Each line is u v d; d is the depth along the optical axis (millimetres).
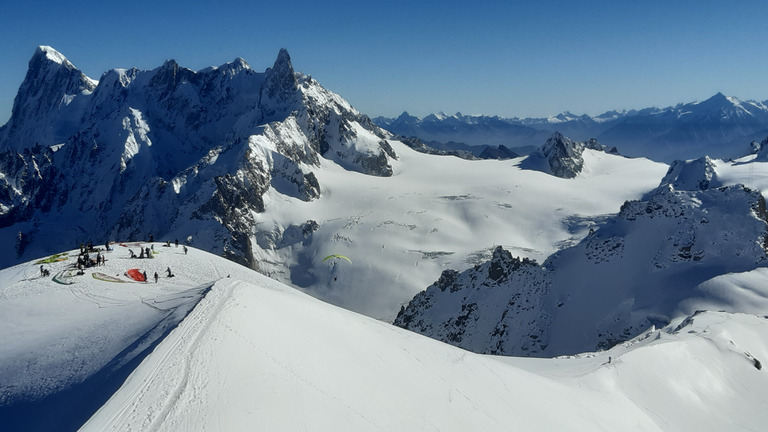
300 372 30172
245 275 82000
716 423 50844
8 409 31781
